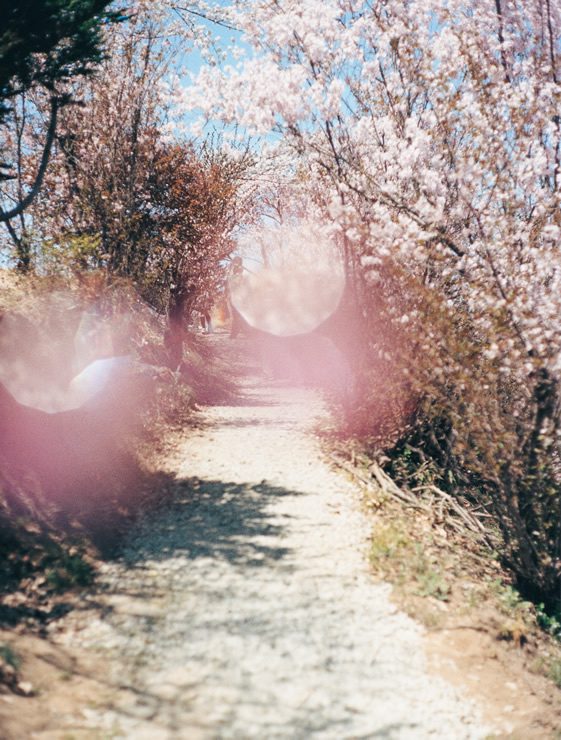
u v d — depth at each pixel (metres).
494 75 8.09
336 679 4.55
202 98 9.26
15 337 9.33
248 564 6.18
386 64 9.04
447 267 8.10
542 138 7.92
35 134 13.84
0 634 4.67
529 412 7.09
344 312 9.88
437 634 5.32
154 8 12.77
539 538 6.98
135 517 7.36
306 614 5.34
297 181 11.18
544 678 5.21
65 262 11.30
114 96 13.53
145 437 10.06
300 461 9.46
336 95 8.60
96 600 5.50
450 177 7.66
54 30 7.10
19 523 6.60
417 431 9.60
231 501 7.81
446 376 7.34
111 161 13.52
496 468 6.75
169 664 4.59
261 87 8.75
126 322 13.73
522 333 6.81
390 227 7.92
